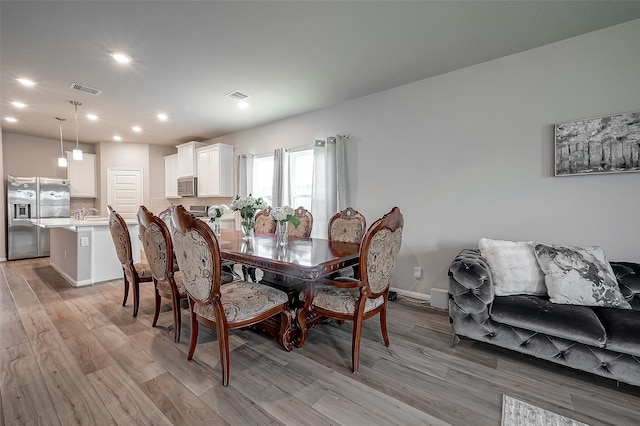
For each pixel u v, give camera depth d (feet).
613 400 5.22
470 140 9.53
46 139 19.33
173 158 20.72
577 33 7.66
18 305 9.71
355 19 7.02
